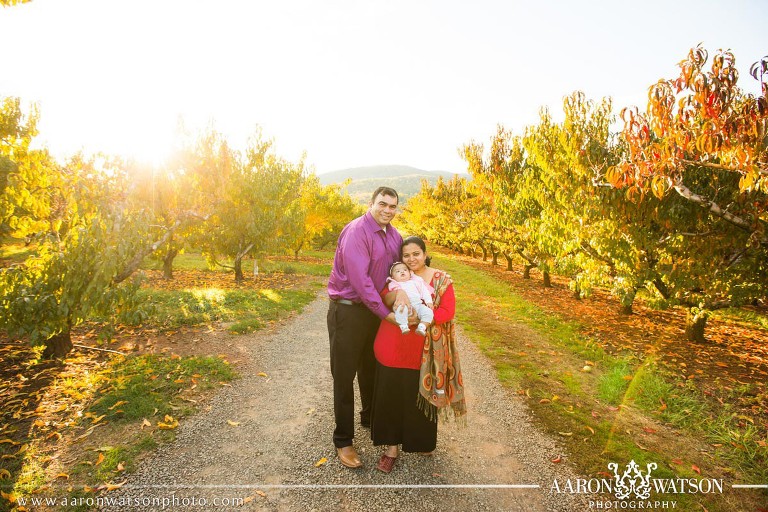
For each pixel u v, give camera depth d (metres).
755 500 2.78
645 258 7.36
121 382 4.25
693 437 3.69
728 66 3.30
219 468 2.98
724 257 6.39
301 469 3.00
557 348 6.53
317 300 10.67
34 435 3.24
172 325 6.72
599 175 6.33
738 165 3.45
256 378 4.81
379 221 2.95
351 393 3.08
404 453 3.27
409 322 2.75
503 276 18.20
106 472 2.82
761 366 5.91
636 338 7.42
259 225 13.43
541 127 9.04
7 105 6.84
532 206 11.39
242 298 9.41
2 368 4.53
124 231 5.42
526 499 2.75
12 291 4.40
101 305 4.86
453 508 2.63
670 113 3.75
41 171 5.41
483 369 5.45
